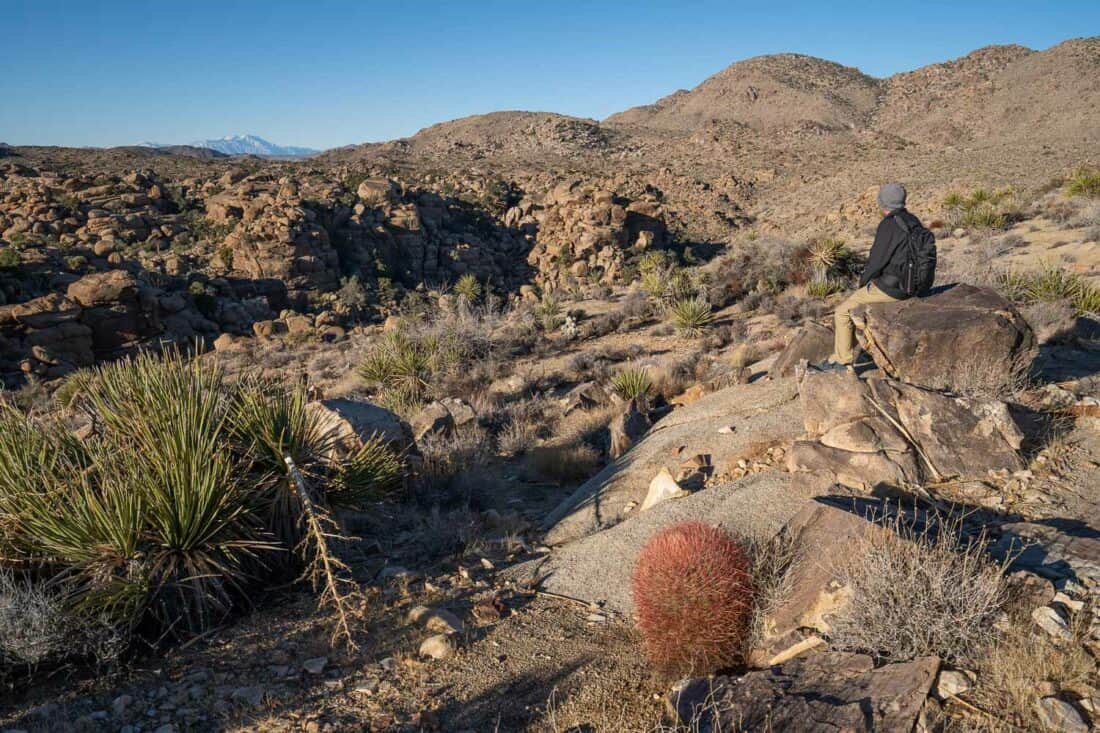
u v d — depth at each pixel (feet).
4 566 15.87
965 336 22.59
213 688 13.64
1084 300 38.27
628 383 44.86
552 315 88.99
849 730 10.34
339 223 221.87
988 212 86.38
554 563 19.34
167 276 170.19
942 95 654.53
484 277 238.68
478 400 49.16
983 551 14.25
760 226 277.64
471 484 29.22
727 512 19.08
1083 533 15.03
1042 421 21.01
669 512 20.03
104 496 15.78
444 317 86.12
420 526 23.89
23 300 138.10
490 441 39.68
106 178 233.76
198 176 302.25
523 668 14.10
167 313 148.97
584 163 536.42
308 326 156.25
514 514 25.23
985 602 12.01
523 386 55.93
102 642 14.26
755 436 24.20
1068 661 11.04
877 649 12.20
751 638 13.34
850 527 14.58
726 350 57.26
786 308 66.64
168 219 216.74
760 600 13.67
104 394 20.67
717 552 13.39
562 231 257.14
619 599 16.97
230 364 105.81
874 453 19.08
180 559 16.31
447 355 65.36
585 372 58.59
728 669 13.24
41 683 13.91
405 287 219.41
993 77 635.25
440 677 13.88
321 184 252.21
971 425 19.81
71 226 199.62
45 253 160.56
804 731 10.52
